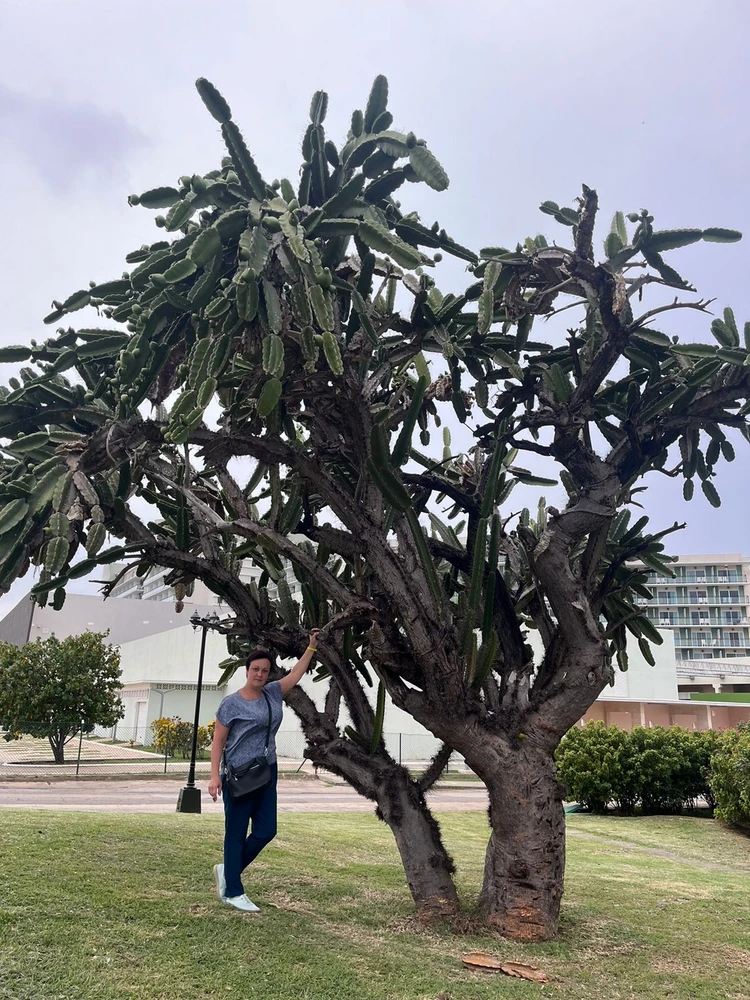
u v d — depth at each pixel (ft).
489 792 17.03
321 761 17.80
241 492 18.67
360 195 15.35
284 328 15.05
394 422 19.61
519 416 20.01
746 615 237.66
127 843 21.75
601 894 22.38
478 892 21.12
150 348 14.60
